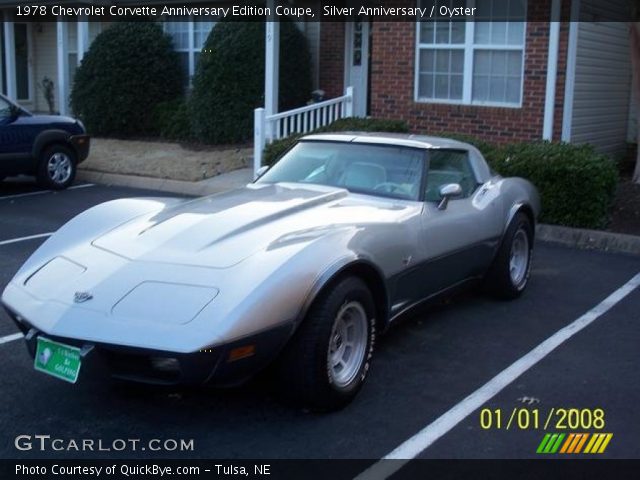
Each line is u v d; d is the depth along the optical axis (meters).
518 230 6.64
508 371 5.14
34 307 4.27
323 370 4.27
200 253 4.38
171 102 16.23
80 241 4.86
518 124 11.81
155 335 3.86
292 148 6.24
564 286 7.20
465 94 12.30
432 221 5.42
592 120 12.55
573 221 9.05
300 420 4.40
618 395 4.78
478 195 6.18
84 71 16.48
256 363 4.05
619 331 5.96
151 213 5.17
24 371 5.07
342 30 15.40
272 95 13.30
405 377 5.02
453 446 4.12
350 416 4.45
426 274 5.39
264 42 14.72
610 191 9.23
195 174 12.66
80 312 4.09
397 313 5.16
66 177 12.26
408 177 5.60
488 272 6.50
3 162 11.39
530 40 11.55
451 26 12.26
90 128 16.47
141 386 4.84
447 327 6.00
